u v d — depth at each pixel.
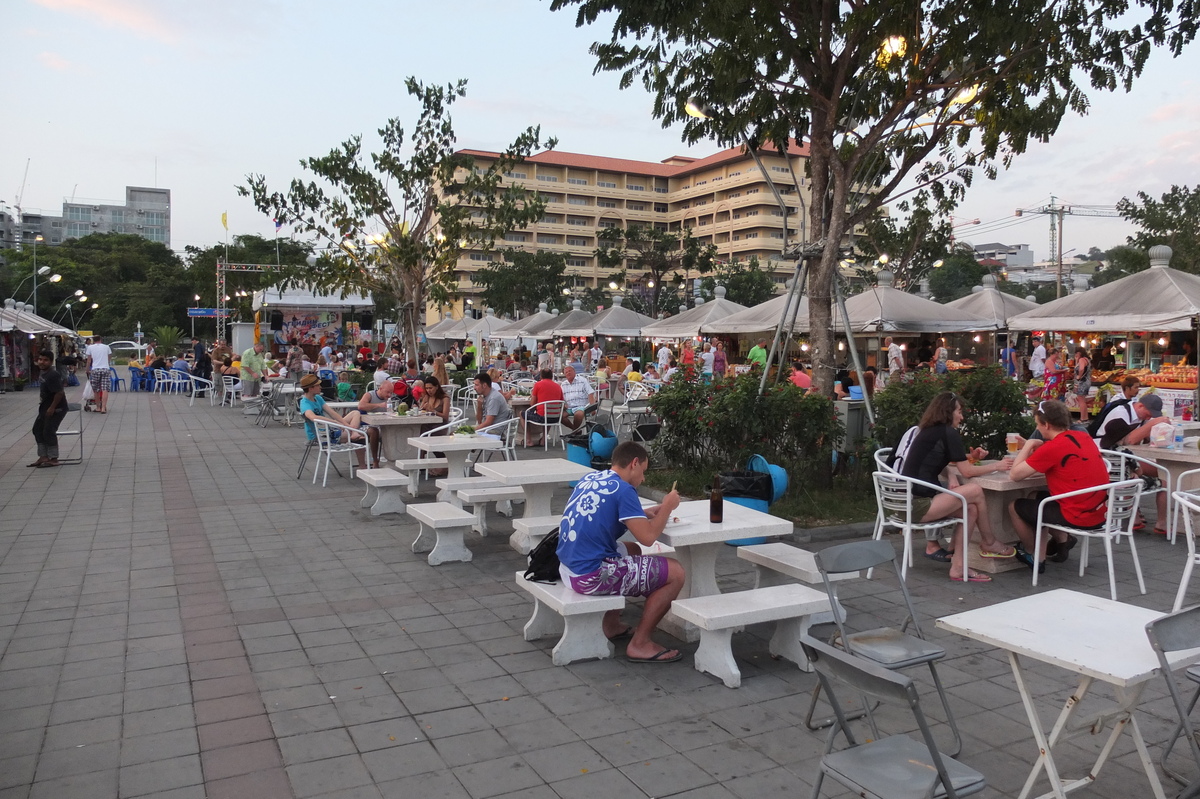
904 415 8.80
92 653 4.88
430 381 11.41
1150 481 8.02
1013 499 6.74
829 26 9.03
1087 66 8.93
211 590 6.15
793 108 9.62
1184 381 15.41
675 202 93.31
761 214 81.44
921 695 4.33
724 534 4.79
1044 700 4.25
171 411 21.30
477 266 83.50
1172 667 2.67
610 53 9.48
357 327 32.94
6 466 12.10
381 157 17.86
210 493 10.05
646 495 9.20
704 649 4.63
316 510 9.07
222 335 44.50
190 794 3.33
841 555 3.88
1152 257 12.37
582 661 4.81
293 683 4.46
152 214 194.75
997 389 9.21
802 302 16.97
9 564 6.83
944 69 8.95
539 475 6.82
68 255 80.75
